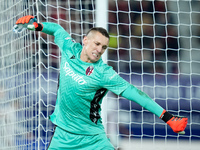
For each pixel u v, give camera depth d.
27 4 23.52
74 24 29.56
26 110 22.27
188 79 30.56
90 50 14.52
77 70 14.94
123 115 28.61
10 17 23.08
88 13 29.66
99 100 15.20
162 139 29.20
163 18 30.95
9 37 23.12
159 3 31.03
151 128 29.25
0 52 23.62
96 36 14.41
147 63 30.36
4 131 23.48
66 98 15.16
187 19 31.30
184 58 31.06
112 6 30.31
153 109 14.19
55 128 15.79
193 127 29.69
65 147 15.53
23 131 22.53
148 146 28.58
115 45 29.98
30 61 23.55
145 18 30.75
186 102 30.05
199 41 31.25
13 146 23.02
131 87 14.45
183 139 29.34
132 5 30.62
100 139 15.54
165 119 14.09
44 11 28.70
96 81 14.68
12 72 23.05
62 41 16.08
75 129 15.38
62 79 15.27
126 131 28.61
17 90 22.83
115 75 14.61
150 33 30.72
